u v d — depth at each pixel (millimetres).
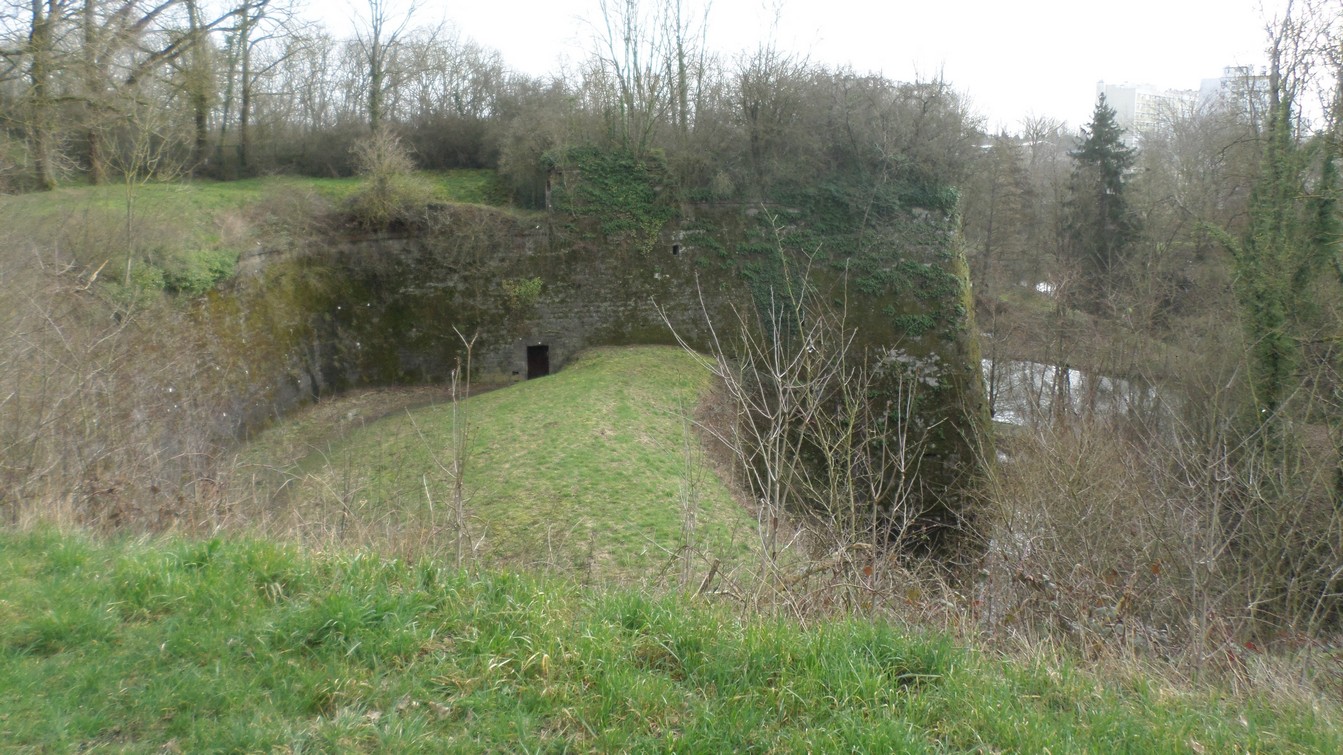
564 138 23859
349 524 7418
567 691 3525
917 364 22031
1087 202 30844
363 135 25516
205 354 16078
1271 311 13422
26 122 16016
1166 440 12984
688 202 23719
